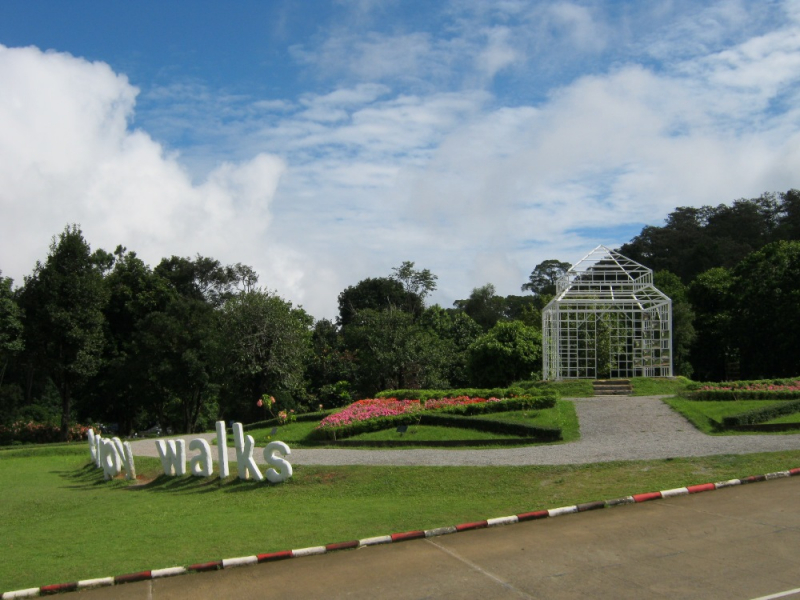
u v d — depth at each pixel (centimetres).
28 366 4072
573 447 1764
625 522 1049
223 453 1725
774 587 762
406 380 4144
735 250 6359
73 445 3002
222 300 5672
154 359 3988
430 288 5966
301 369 3894
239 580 880
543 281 9162
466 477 1479
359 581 853
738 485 1235
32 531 1284
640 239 7288
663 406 2319
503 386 3753
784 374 3803
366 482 1537
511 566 878
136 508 1483
